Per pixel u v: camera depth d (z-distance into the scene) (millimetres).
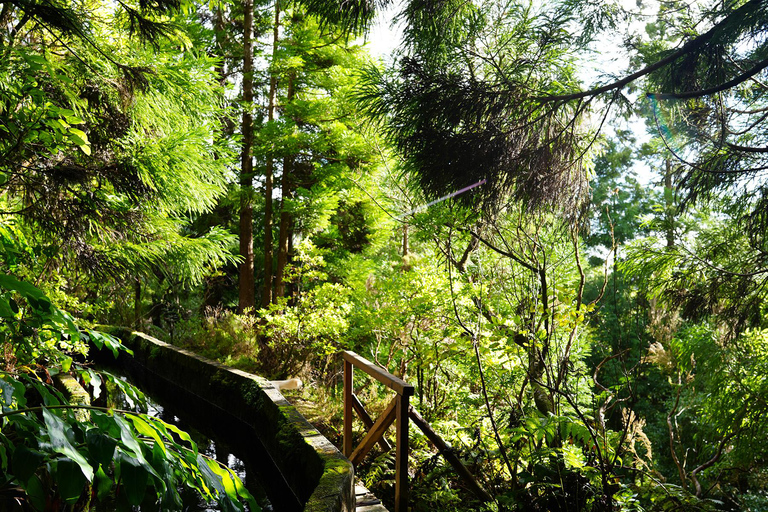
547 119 2973
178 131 5480
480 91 2766
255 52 12508
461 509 4109
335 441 5582
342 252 13664
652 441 8422
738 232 4043
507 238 5211
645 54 3004
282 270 12078
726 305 4238
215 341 9195
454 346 5578
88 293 7445
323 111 11055
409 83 2871
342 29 3051
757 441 5219
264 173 13445
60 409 1226
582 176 3408
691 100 2928
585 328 5051
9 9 3686
